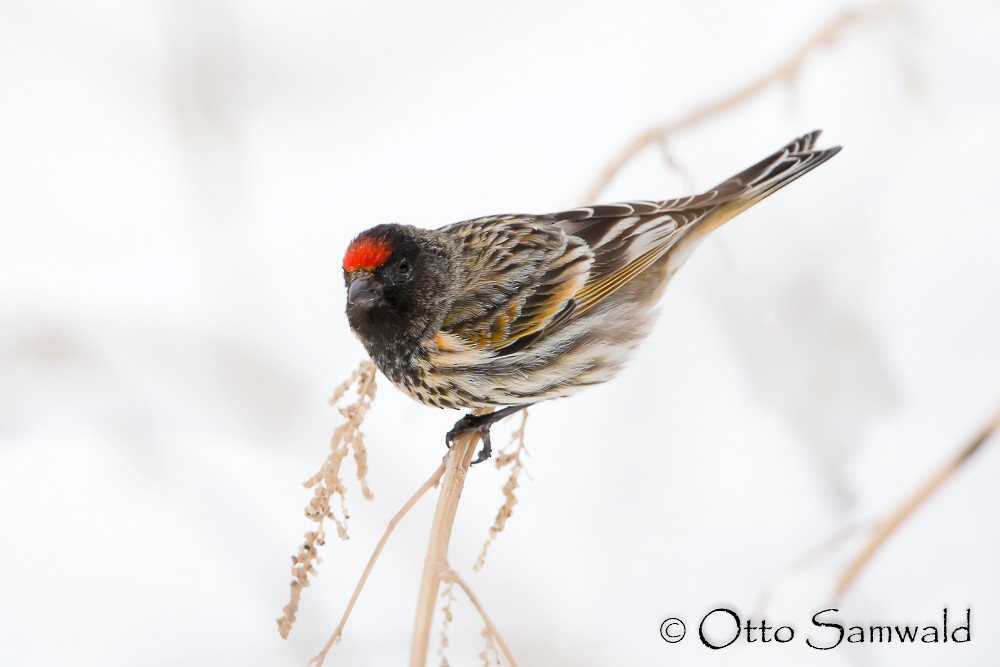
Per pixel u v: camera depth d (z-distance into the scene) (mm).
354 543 10242
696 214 9852
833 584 8312
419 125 14680
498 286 10062
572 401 12242
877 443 10727
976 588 9406
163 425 10977
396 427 11703
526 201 13461
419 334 9875
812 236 12039
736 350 11516
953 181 12445
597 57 14992
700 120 9992
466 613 9359
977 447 7449
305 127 14195
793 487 10531
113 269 12578
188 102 12703
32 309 11688
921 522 9992
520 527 10594
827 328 11461
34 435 11109
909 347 11336
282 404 11094
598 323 10414
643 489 10750
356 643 9297
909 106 12742
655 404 11336
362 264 9633
